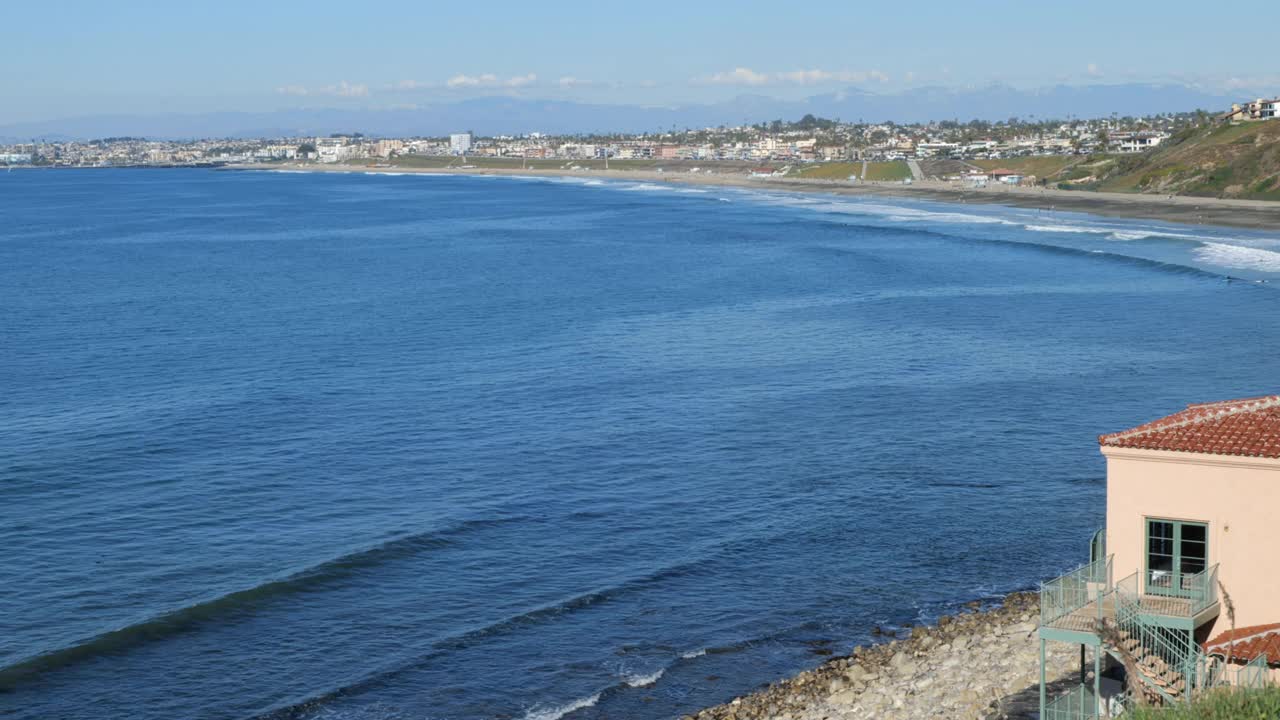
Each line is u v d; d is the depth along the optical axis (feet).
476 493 170.19
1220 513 85.56
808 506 163.84
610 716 105.50
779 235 597.52
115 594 133.28
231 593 132.36
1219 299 339.98
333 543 149.28
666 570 140.77
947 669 108.06
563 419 212.84
